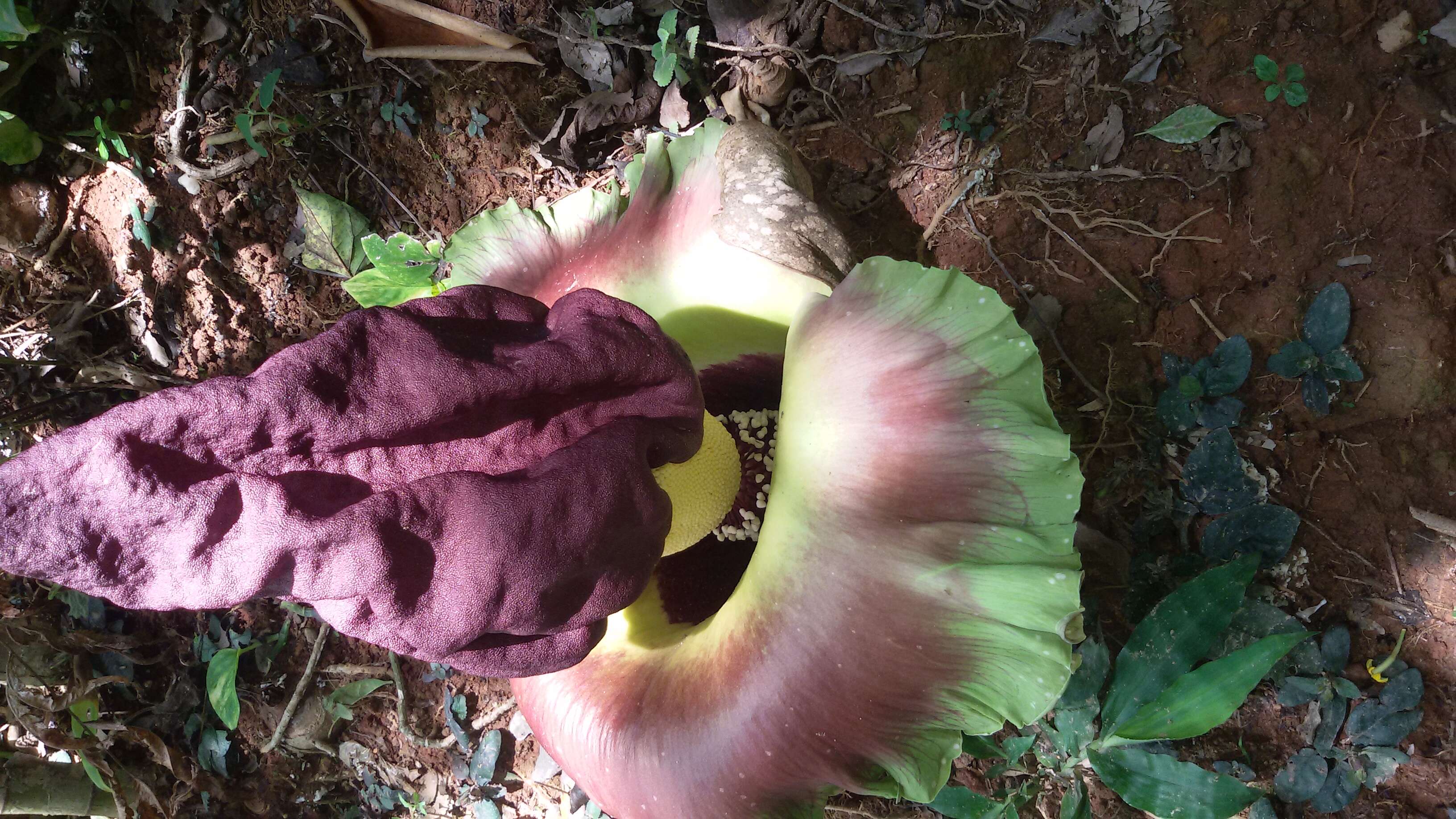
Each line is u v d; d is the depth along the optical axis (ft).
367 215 3.24
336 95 3.17
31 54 3.10
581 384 1.38
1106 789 2.38
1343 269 2.25
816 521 1.54
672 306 2.13
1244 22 2.36
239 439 1.11
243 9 3.16
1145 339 2.44
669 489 1.67
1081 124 2.54
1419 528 2.18
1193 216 2.40
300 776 3.34
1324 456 2.26
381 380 1.20
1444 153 2.19
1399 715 2.15
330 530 1.15
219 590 1.12
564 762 1.98
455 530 1.24
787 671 1.54
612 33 2.99
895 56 2.75
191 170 3.18
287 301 3.28
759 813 1.66
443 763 3.23
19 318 3.19
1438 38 2.21
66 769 3.24
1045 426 1.42
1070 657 1.38
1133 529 2.41
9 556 1.01
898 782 1.55
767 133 2.16
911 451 1.48
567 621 1.42
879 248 2.78
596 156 3.11
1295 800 2.22
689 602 1.99
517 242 2.40
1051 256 2.55
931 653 1.46
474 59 3.08
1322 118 2.28
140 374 3.23
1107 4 2.50
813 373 1.60
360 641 3.31
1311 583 2.26
